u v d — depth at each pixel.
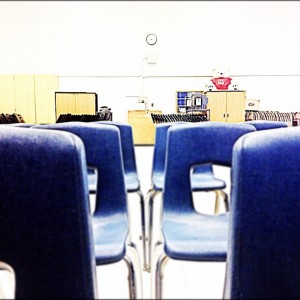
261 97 7.59
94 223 1.13
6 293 0.78
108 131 1.20
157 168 1.74
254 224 0.71
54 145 0.61
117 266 0.95
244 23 7.04
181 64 7.51
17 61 7.51
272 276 0.75
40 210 0.63
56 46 7.41
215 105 6.39
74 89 7.68
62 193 0.61
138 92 7.64
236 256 0.72
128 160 1.71
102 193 1.21
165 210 1.28
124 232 1.06
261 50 7.39
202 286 0.94
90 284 0.65
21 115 7.58
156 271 0.98
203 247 0.96
